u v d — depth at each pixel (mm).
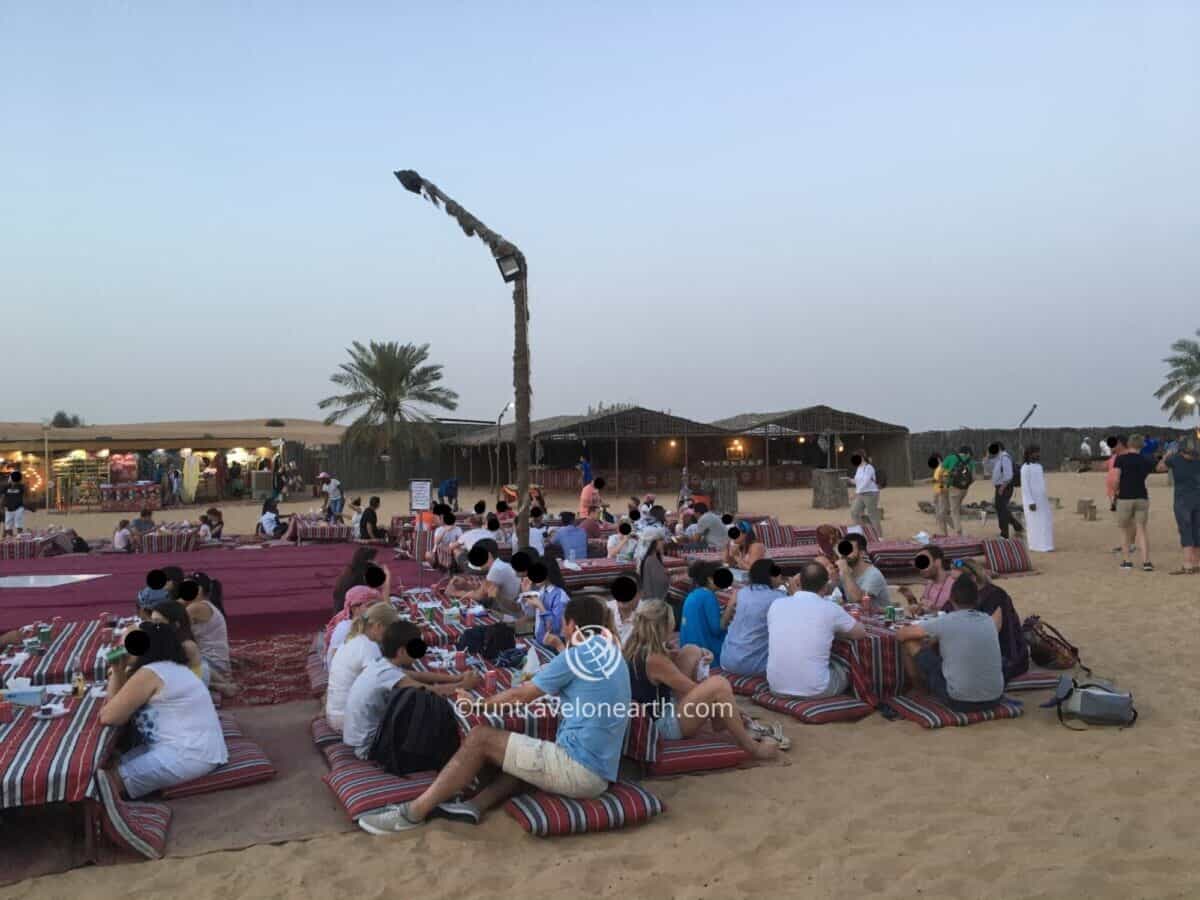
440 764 4887
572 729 4402
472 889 3779
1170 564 12172
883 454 42094
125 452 34312
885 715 6109
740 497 33750
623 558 11844
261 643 9117
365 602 6531
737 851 4105
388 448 44312
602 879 3850
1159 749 5309
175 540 17375
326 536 18891
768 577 7133
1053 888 3660
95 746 4195
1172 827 4223
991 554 11930
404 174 8922
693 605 7305
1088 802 4562
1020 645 6680
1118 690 5871
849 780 4988
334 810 4672
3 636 6914
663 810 4504
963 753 5383
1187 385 54750
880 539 14516
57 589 11758
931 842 4148
